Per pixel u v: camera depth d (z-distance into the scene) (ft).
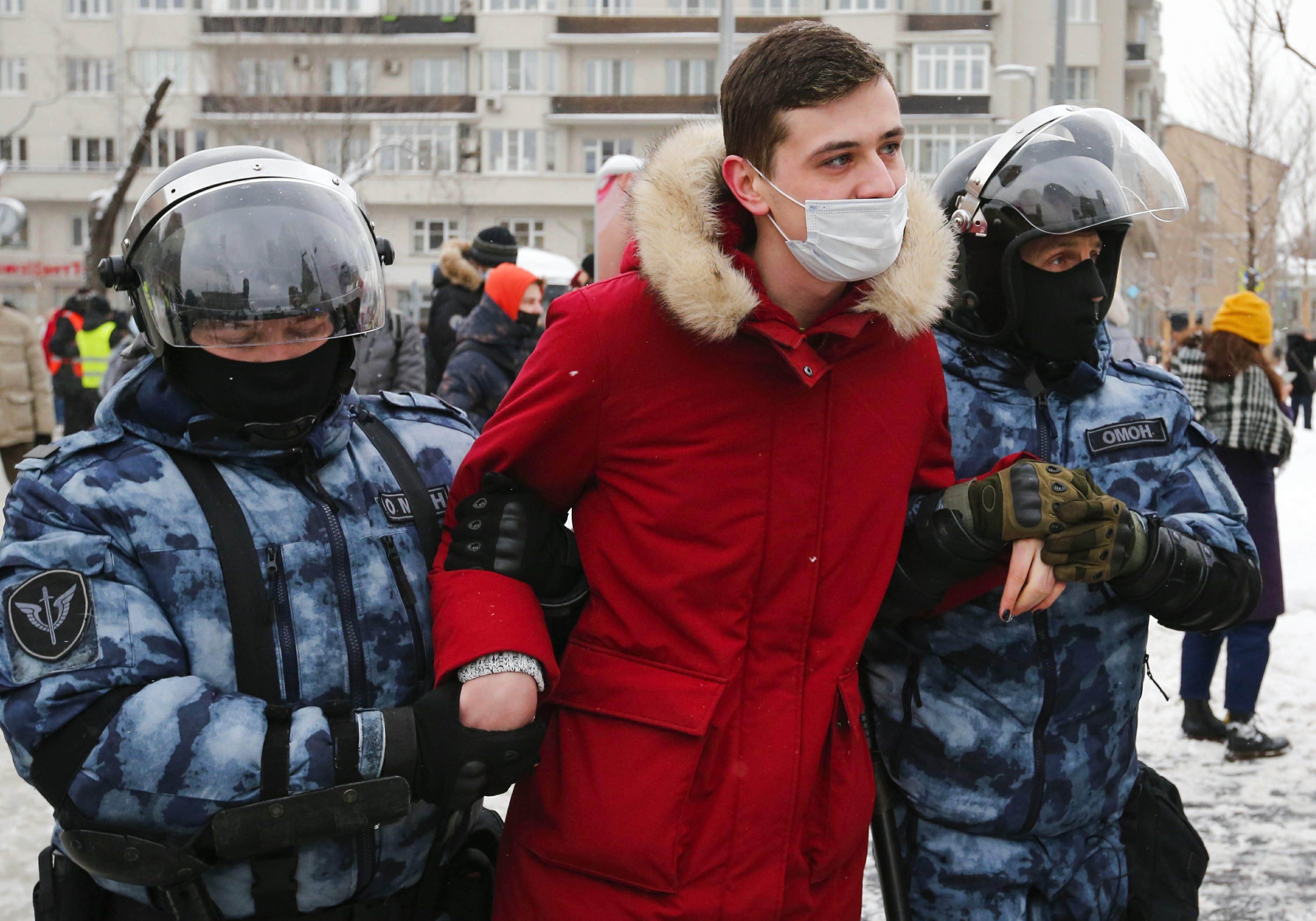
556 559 5.88
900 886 6.95
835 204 5.51
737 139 5.72
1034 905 7.16
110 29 150.82
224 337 5.30
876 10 136.15
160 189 5.47
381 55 148.25
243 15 121.08
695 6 149.79
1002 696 6.85
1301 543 28.96
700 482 5.78
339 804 5.05
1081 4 138.00
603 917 5.78
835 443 5.90
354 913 5.57
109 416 5.47
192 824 5.00
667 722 5.71
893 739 7.03
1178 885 7.22
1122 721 7.11
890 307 5.82
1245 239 94.53
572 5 150.92
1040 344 6.84
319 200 5.58
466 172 144.36
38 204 152.66
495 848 6.50
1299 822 13.37
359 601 5.55
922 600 6.41
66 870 5.57
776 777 5.77
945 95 134.10
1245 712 15.38
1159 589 6.31
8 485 31.50
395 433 6.14
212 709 5.02
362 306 5.58
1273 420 15.48
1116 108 139.85
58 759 4.96
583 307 5.86
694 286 5.49
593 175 151.74
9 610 5.03
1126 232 7.10
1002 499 6.04
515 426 5.82
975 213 6.85
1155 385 7.26
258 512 5.43
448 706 5.31
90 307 41.37
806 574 5.88
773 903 5.78
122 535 5.22
